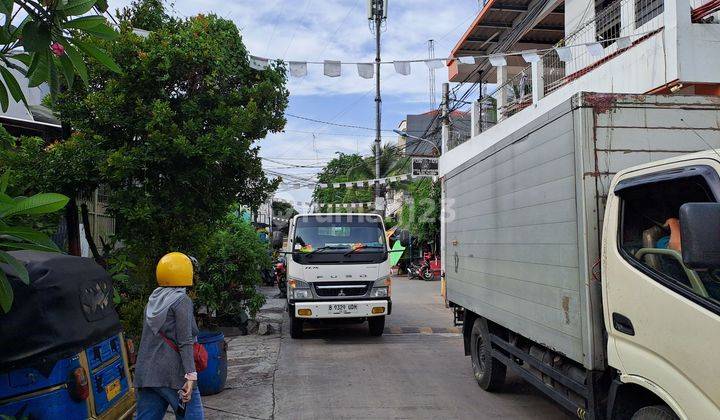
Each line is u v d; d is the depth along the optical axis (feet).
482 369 22.40
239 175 22.89
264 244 37.83
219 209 22.88
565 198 13.83
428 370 26.22
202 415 13.65
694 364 9.43
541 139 15.46
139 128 20.06
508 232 18.34
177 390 13.12
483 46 63.57
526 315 16.66
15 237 8.82
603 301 12.19
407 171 107.55
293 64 26.09
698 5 29.58
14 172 18.29
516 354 18.19
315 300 33.53
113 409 13.19
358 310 33.32
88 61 19.52
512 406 20.30
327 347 32.12
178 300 13.38
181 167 20.56
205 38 21.12
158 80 19.92
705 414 9.20
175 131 19.65
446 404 20.62
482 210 21.53
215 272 34.58
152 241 21.12
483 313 21.36
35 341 10.85
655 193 11.10
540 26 55.83
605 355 12.44
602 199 12.85
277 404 20.80
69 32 8.34
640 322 10.86
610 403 11.98
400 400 21.18
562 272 13.99
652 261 10.87
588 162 12.94
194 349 13.87
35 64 8.07
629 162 13.04
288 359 28.89
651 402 11.60
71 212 20.21
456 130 70.74
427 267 89.45
